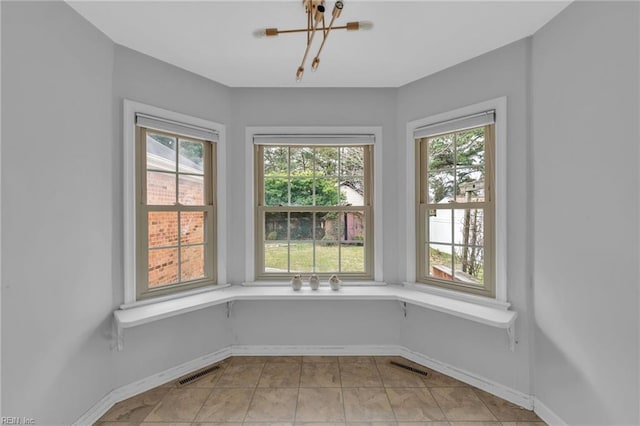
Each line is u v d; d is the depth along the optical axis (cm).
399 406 195
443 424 178
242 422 180
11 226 134
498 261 207
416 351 252
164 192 230
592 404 152
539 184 185
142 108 211
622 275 137
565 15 166
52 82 154
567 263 165
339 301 264
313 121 263
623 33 135
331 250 273
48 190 152
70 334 165
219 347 254
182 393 209
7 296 132
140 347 210
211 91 250
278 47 204
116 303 200
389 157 263
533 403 191
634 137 131
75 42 168
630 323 134
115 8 165
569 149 164
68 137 163
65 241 162
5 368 132
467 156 232
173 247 235
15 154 135
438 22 178
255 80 251
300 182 273
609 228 142
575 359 161
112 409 191
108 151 193
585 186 154
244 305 262
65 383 162
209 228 256
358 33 188
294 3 163
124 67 203
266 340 263
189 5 163
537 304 188
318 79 249
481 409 192
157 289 224
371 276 270
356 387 216
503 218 204
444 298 229
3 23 130
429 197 255
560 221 170
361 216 273
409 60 221
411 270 256
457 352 228
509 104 202
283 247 273
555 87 173
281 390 212
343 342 263
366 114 263
